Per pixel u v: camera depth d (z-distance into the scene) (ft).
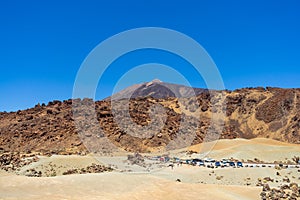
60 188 131.64
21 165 224.74
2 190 126.31
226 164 235.40
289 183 181.88
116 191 130.93
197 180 182.09
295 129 542.98
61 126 361.10
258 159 264.52
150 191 133.08
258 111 610.24
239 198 132.98
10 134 357.82
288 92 630.74
